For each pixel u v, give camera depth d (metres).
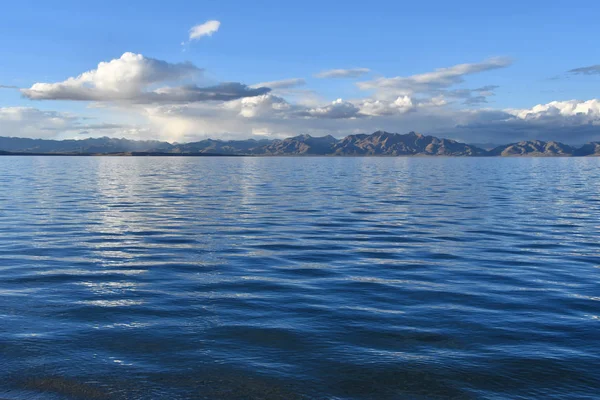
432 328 11.78
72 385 8.75
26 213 33.84
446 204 42.34
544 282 16.41
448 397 8.48
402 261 19.70
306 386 8.78
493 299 14.32
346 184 70.75
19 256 19.98
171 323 11.95
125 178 83.12
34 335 11.05
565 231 27.77
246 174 103.88
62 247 22.03
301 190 58.25
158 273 17.25
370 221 31.53
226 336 11.11
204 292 14.84
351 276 17.12
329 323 12.09
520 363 9.79
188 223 29.98
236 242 23.77
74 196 47.22
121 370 9.32
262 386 8.77
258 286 15.62
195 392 8.53
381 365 9.64
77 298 14.03
